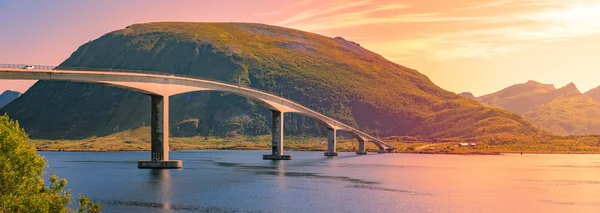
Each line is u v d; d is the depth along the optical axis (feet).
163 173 430.20
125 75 404.36
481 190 342.85
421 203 282.77
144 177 401.29
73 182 371.15
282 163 633.20
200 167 543.80
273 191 325.21
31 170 159.94
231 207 262.88
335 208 263.29
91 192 311.47
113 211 247.91
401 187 355.36
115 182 368.89
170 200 282.77
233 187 343.05
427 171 503.20
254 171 486.79
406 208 266.36
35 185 160.25
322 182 384.06
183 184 356.18
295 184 367.45
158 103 448.65
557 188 358.23
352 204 276.21
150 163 459.73
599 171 508.53
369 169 528.22
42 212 153.79
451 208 268.62
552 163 647.97
